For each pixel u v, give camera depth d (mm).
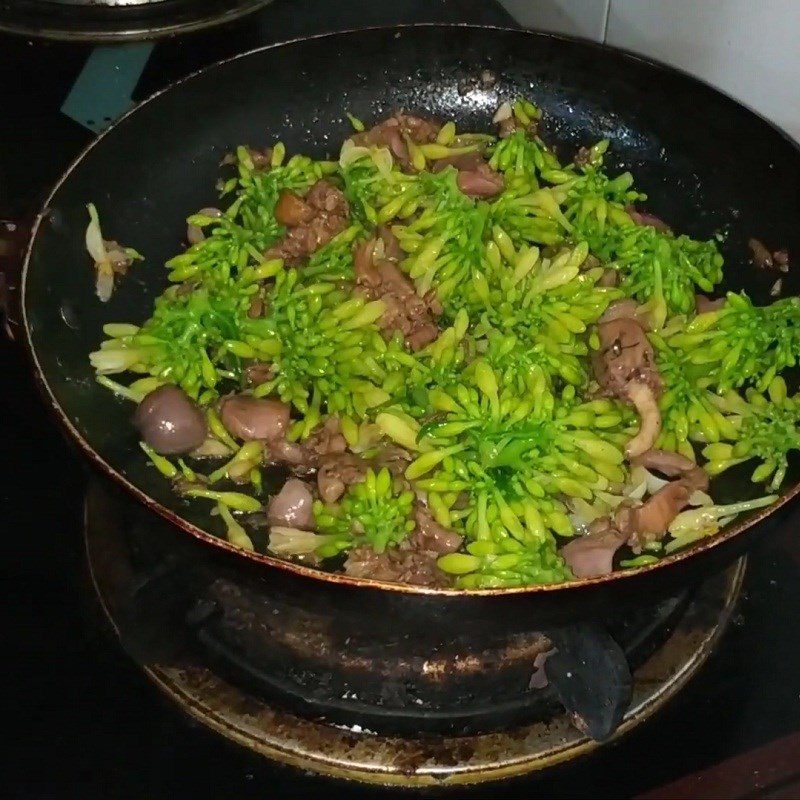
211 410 528
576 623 438
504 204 571
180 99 568
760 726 480
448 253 555
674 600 502
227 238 560
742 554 448
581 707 442
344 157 588
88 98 644
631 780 469
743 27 553
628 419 527
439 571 484
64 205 538
